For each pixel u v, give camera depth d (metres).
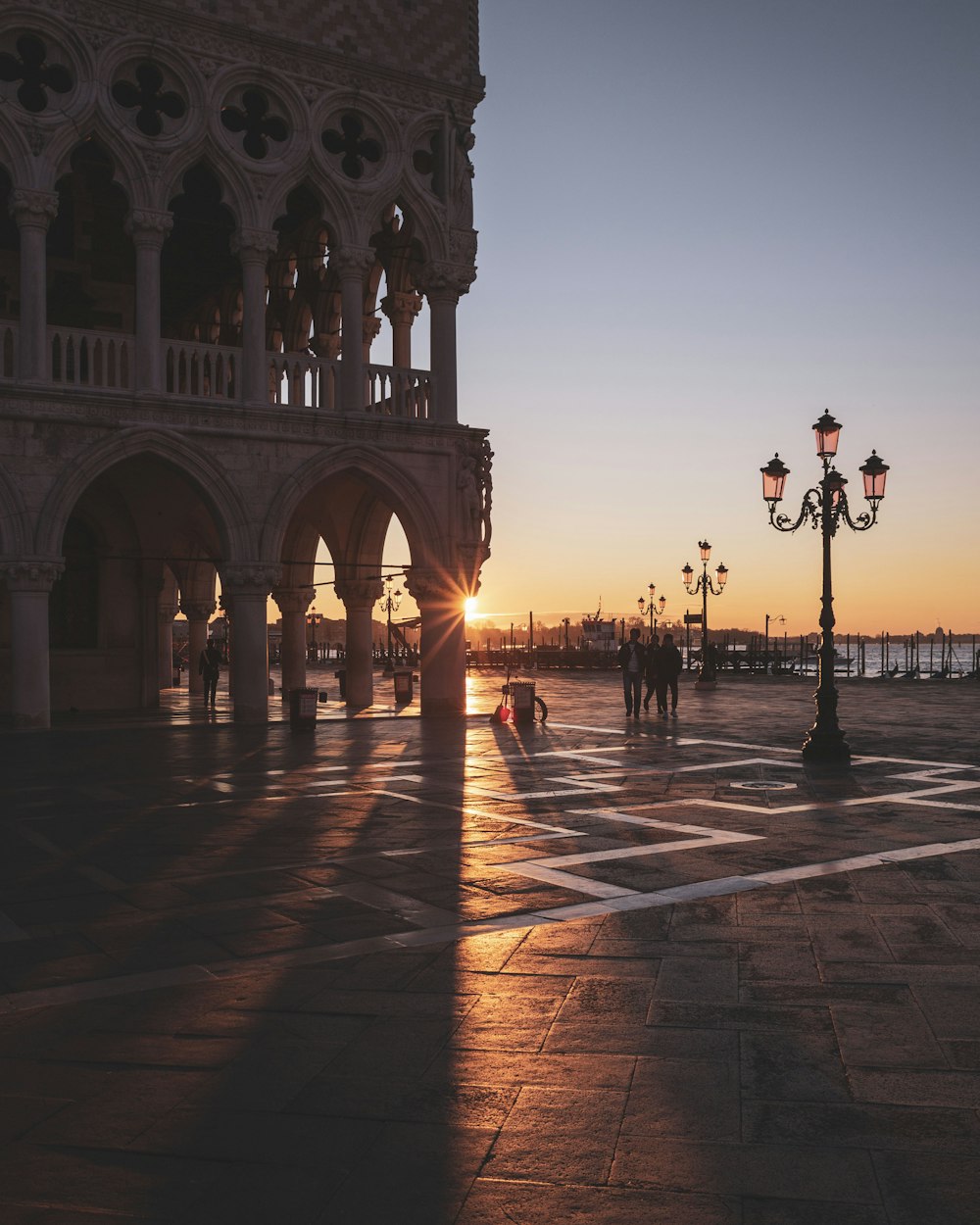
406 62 24.70
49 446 20.73
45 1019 5.54
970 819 11.34
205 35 22.34
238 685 22.98
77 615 27.14
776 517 17.64
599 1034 5.22
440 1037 5.20
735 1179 3.78
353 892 8.28
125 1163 3.95
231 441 22.42
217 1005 5.72
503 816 11.67
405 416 24.31
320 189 23.75
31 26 20.80
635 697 25.53
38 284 20.88
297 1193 3.72
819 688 16.98
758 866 9.07
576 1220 3.53
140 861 9.44
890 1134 4.11
